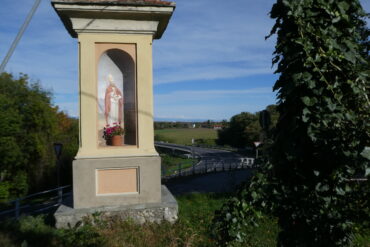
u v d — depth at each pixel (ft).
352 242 8.82
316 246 8.76
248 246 18.53
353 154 7.71
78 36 24.30
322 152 8.25
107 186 23.91
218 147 183.21
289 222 9.21
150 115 25.09
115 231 20.45
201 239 19.15
